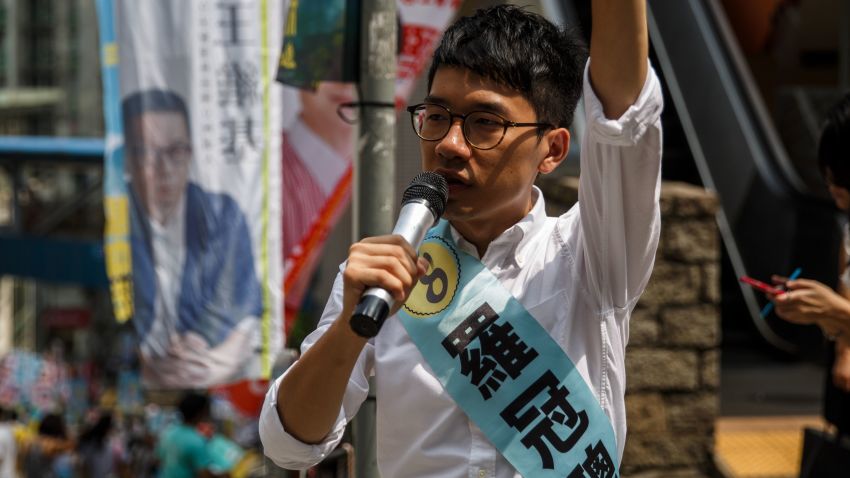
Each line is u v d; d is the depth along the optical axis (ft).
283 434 6.59
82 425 57.52
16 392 65.21
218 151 14.82
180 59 14.78
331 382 6.33
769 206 28.27
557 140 7.12
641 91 6.29
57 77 101.30
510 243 7.06
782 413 22.99
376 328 5.53
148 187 14.94
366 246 5.81
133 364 69.36
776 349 28.32
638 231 6.72
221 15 14.67
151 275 14.97
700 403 19.35
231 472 26.45
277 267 15.11
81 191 52.75
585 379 6.81
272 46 14.75
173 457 26.55
